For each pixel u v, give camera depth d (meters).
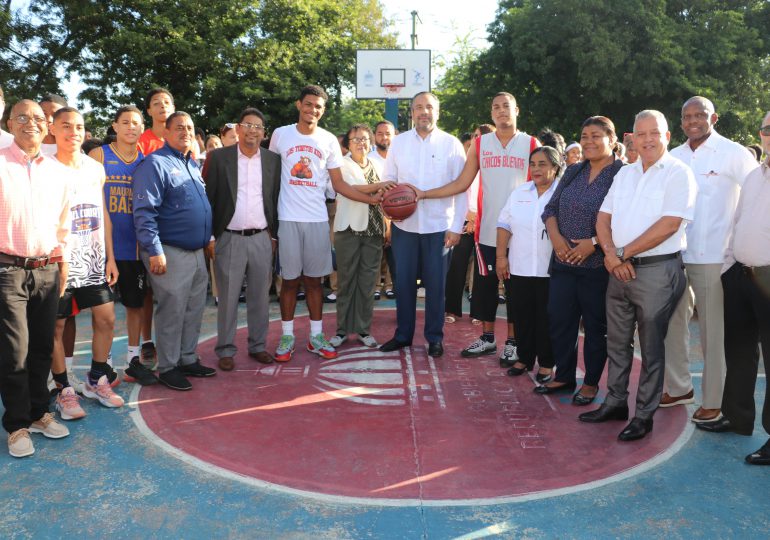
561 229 4.23
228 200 4.86
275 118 21.80
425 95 5.18
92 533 2.76
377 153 6.95
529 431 3.89
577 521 2.87
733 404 3.83
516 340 4.91
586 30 18.97
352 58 23.81
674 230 3.52
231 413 4.14
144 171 4.33
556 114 21.64
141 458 3.48
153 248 4.34
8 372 3.46
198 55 20.23
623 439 3.73
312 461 3.46
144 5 20.47
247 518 2.88
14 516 2.89
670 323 4.22
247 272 5.12
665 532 2.79
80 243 4.06
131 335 4.74
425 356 5.45
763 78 21.00
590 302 4.20
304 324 6.55
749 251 3.56
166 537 2.73
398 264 5.43
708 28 20.11
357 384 4.73
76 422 3.98
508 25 21.28
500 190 5.14
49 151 4.48
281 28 22.78
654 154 3.57
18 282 3.45
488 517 2.90
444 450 3.61
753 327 3.75
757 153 8.06
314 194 5.12
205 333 6.26
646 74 19.22
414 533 2.77
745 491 3.16
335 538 2.73
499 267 4.91
